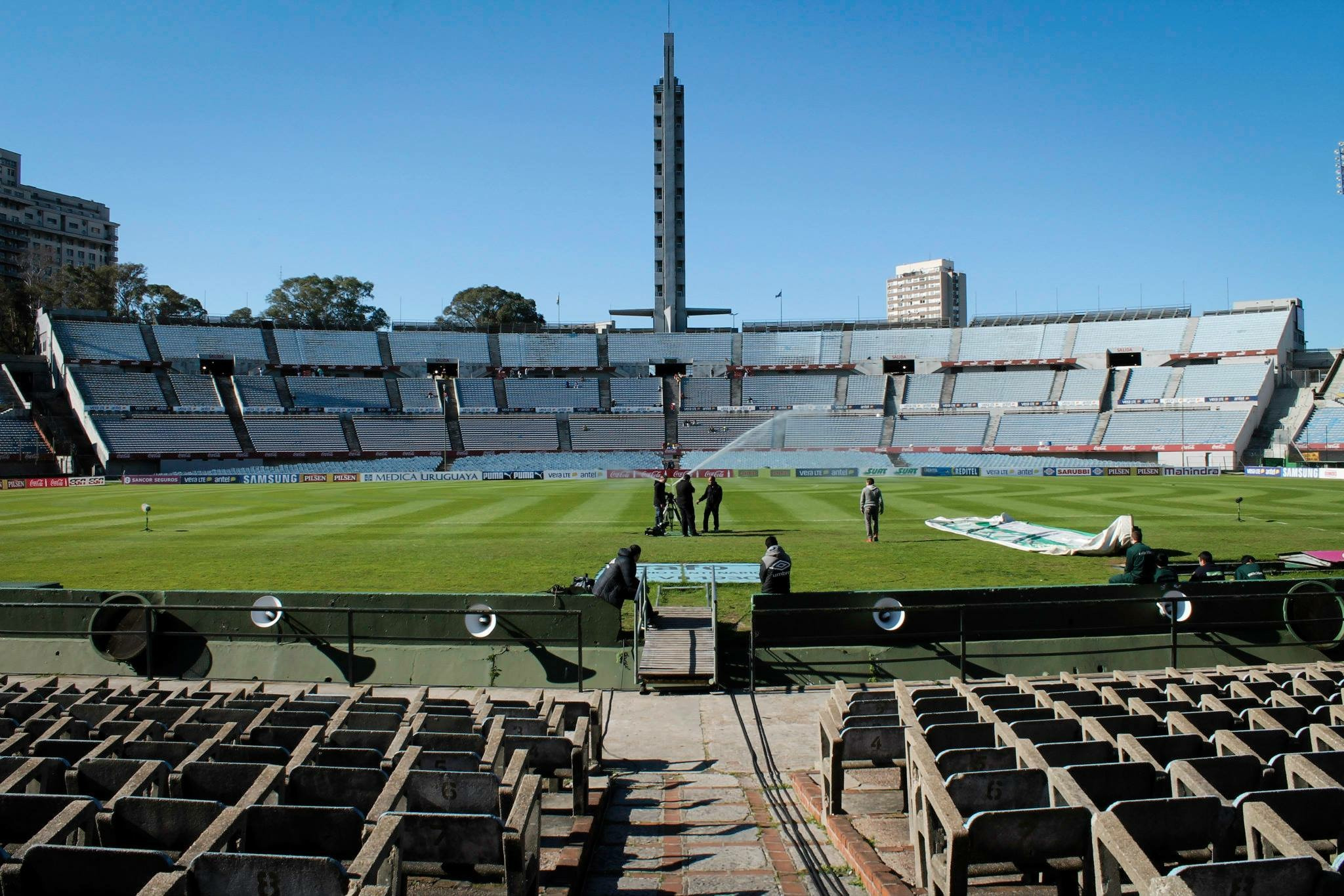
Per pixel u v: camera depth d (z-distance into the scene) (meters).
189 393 86.31
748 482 62.56
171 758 8.11
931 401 93.62
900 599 15.16
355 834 6.07
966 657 15.11
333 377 93.00
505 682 15.06
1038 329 96.62
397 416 88.81
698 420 92.75
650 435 91.06
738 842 8.19
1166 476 69.25
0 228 147.25
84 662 15.59
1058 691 10.33
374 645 15.32
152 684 12.82
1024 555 25.19
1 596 15.85
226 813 6.03
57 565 25.09
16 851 6.06
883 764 8.77
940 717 8.62
